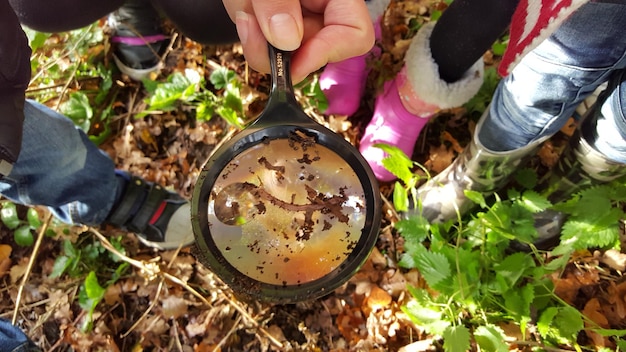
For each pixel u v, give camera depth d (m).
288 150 0.20
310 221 0.20
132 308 0.38
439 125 0.42
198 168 0.42
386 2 0.33
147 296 0.38
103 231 0.39
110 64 0.45
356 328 0.36
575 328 0.32
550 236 0.36
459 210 0.36
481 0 0.26
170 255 0.39
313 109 0.42
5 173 0.21
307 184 0.20
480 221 0.35
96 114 0.43
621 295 0.36
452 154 0.41
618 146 0.25
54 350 0.36
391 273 0.37
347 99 0.40
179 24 0.32
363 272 0.37
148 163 0.42
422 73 0.31
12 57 0.19
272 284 0.19
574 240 0.32
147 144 0.43
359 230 0.20
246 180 0.20
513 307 0.32
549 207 0.33
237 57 0.45
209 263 0.19
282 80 0.20
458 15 0.28
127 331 0.37
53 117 0.27
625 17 0.19
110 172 0.32
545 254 0.37
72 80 0.43
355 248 0.20
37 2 0.29
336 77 0.39
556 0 0.14
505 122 0.28
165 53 0.45
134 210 0.35
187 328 0.37
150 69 0.44
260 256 0.19
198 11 0.30
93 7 0.31
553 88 0.23
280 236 0.20
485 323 0.33
